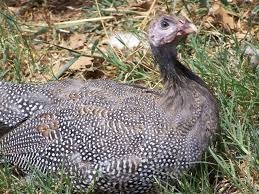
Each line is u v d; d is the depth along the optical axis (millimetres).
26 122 9742
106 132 9188
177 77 9227
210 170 9461
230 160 9227
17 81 11336
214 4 12430
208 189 9008
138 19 12430
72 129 9344
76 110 9477
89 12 12758
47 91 9945
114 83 9883
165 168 9078
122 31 12219
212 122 9250
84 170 9203
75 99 9648
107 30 12344
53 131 9438
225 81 10398
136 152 9039
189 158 9109
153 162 9039
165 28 9148
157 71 11164
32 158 9547
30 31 12422
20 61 11805
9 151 9742
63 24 12422
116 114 9297
